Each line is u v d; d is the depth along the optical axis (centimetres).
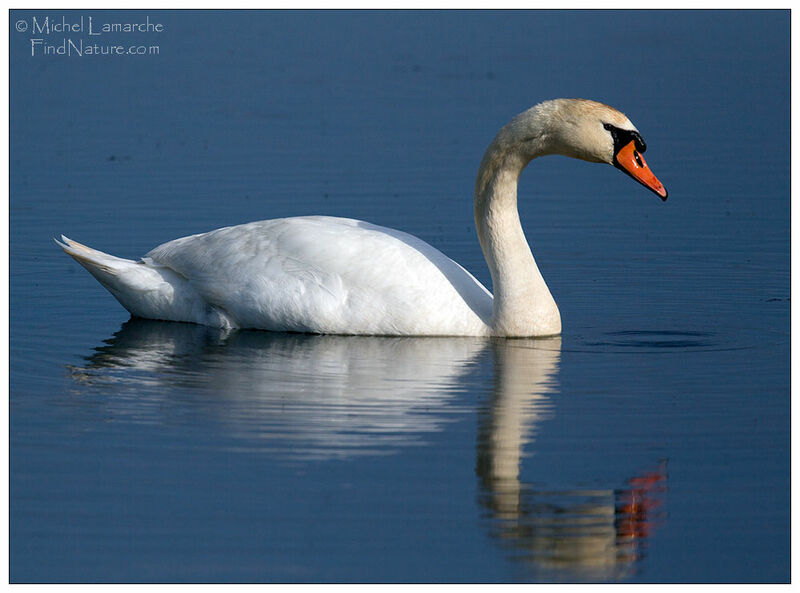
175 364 1551
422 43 3756
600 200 2411
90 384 1477
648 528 1125
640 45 3691
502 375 1501
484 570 1059
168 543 1095
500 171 1628
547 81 3266
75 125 2908
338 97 3156
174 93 3203
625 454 1270
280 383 1477
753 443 1297
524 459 1259
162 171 2562
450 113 2988
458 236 2180
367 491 1188
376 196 2403
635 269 1998
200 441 1304
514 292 1639
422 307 1628
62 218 2259
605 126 1578
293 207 2331
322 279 1644
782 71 3372
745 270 1989
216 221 2247
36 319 1762
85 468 1237
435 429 1334
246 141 2783
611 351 1598
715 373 1509
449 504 1162
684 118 2930
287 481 1206
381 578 1048
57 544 1093
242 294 1670
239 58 3550
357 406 1402
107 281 1752
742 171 2555
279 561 1067
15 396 1438
